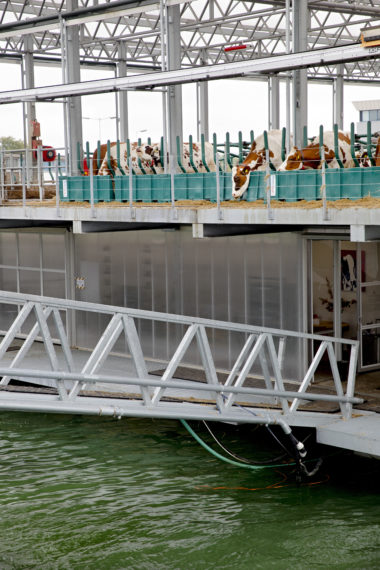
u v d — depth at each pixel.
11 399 8.05
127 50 30.23
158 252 15.46
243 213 11.90
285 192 11.75
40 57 28.84
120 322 8.45
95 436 12.88
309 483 10.52
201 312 14.76
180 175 13.53
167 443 12.40
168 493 10.28
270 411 10.34
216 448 12.06
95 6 18.56
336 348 13.79
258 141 12.72
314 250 13.24
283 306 13.40
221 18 25.70
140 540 8.88
